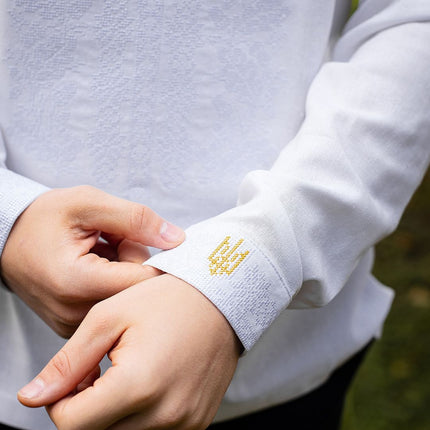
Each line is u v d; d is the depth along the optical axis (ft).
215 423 2.49
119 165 2.14
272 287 1.91
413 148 2.09
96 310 1.80
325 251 2.03
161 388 1.74
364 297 2.61
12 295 2.22
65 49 2.06
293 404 2.57
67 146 2.14
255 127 2.16
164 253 1.91
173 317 1.78
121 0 2.03
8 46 2.07
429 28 2.08
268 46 2.11
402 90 2.05
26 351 2.28
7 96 2.11
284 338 2.37
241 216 1.91
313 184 1.95
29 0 2.02
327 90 2.11
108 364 2.24
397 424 4.61
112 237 2.04
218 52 2.09
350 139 2.02
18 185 2.01
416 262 6.19
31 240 1.94
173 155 2.14
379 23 2.11
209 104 2.12
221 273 1.86
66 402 1.80
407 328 5.40
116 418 1.74
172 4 2.04
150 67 2.07
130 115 2.10
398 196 2.12
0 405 2.31
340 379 2.68
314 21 2.14
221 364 1.85
